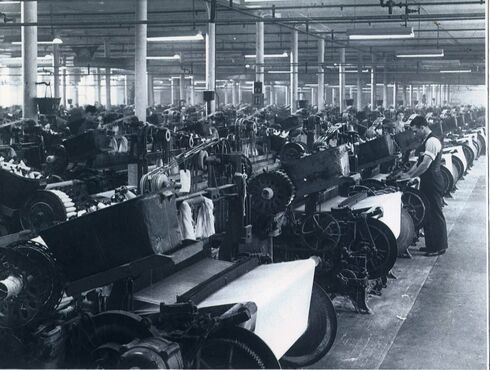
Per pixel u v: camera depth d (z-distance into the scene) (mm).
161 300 4172
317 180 6539
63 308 4062
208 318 3582
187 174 6660
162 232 3664
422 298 7031
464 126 26625
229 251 5535
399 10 25000
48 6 25906
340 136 10023
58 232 3609
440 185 8953
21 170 7430
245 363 3547
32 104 17312
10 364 3785
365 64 36688
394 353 5457
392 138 9656
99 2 24828
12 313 3764
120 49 41719
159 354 3256
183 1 24391
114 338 3639
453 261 8703
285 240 6793
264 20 16359
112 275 3590
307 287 4777
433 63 44844
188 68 44531
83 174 9820
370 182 9078
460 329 6039
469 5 23469
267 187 6117
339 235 6543
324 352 5121
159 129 8422
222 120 19078
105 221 3553
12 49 38688
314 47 36688
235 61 41000
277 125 18734
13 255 3742
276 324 4188
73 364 3742
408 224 8289
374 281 7219
